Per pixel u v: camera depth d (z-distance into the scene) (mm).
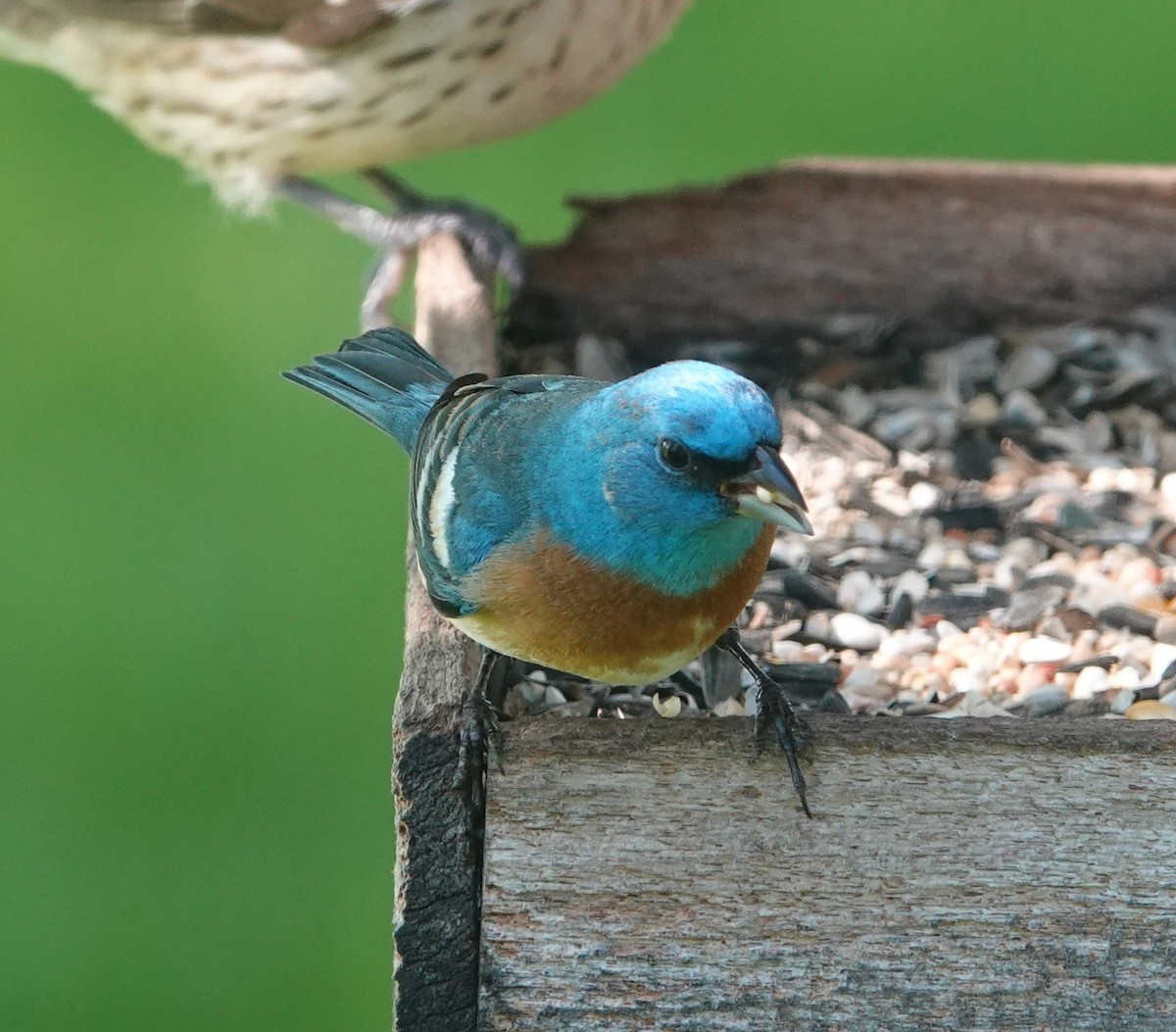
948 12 16750
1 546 13125
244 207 11695
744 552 6473
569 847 6285
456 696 6492
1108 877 6191
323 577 13016
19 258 14898
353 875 11773
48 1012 11289
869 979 6262
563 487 6406
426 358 8273
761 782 6270
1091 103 15969
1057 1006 6230
